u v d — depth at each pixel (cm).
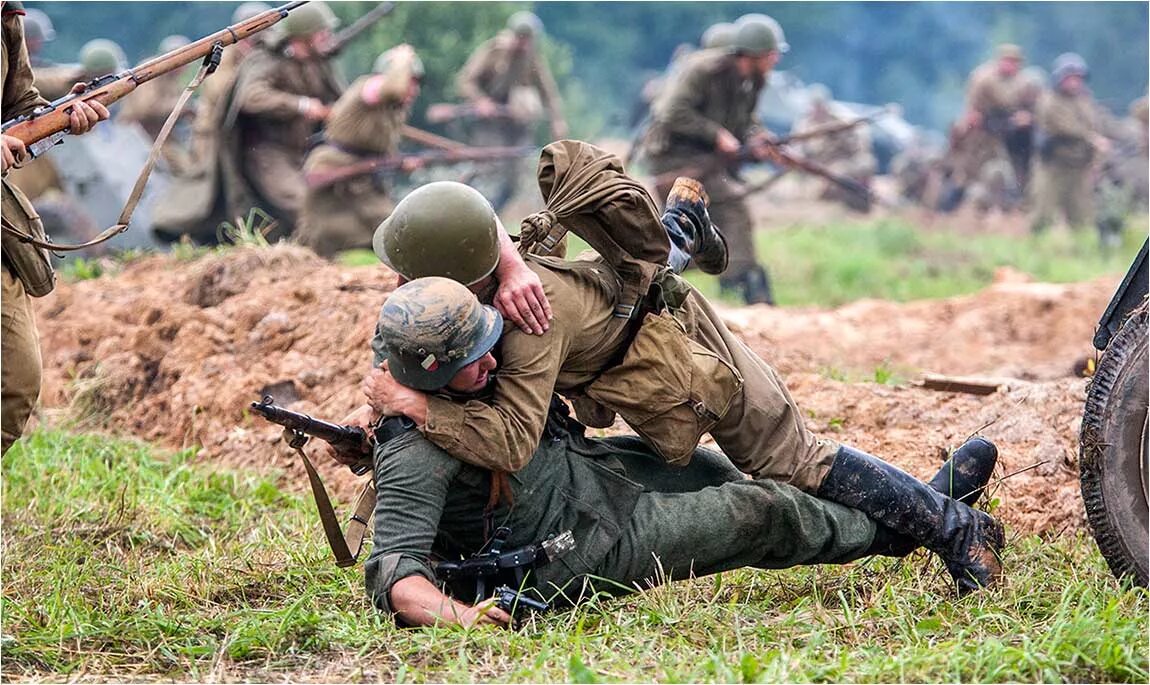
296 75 3438
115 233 1462
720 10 10688
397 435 1285
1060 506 1658
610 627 1283
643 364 1325
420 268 1272
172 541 1711
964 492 1449
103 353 2377
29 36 4006
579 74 10275
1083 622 1229
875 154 7894
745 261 3494
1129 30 11419
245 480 1934
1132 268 1362
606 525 1330
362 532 1381
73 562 1561
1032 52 11419
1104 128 6988
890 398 1947
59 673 1255
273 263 2514
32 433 2166
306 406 2123
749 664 1159
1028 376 2711
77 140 3709
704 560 1361
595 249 1358
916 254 5050
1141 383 1334
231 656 1273
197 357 2272
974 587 1377
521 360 1278
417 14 6062
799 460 1372
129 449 2103
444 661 1229
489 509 1300
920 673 1172
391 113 3359
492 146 5594
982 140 6438
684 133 3494
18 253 1445
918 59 11512
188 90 1533
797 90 8462
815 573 1448
